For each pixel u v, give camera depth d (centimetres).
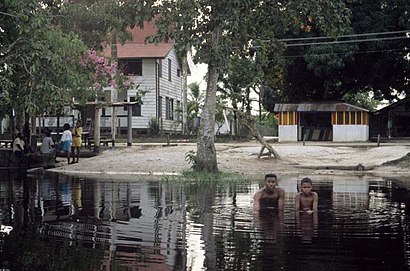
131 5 1881
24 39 1138
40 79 1142
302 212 1005
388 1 3572
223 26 1775
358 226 853
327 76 3809
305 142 3594
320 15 1872
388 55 3659
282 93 4422
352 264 613
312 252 669
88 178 1856
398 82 3919
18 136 2467
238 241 736
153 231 816
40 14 1177
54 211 1041
